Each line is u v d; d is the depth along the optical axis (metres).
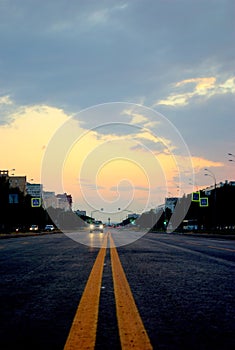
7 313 6.59
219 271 12.19
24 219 80.44
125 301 7.50
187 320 6.07
